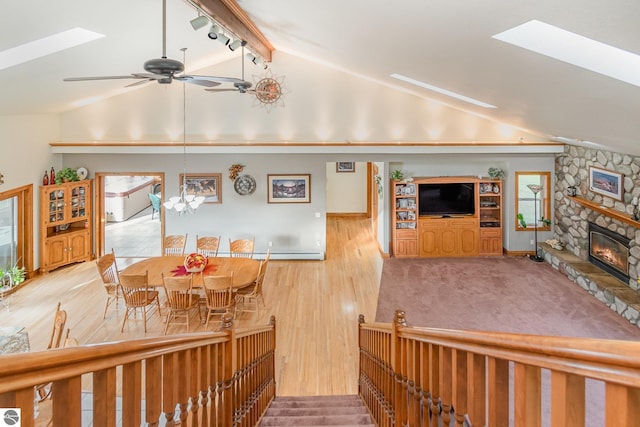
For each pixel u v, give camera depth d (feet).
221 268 22.81
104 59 19.44
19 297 24.16
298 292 25.55
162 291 25.57
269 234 31.89
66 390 3.43
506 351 3.95
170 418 5.40
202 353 6.62
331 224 44.57
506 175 31.63
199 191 31.42
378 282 27.04
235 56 29.40
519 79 13.38
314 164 31.27
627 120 13.84
